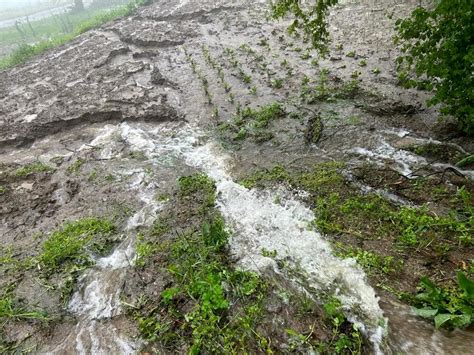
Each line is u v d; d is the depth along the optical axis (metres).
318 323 3.59
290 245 4.50
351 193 5.15
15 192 6.22
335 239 4.47
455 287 3.66
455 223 4.32
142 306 4.01
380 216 4.67
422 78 7.64
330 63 9.05
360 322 3.53
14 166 6.91
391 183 5.25
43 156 7.18
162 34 12.26
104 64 10.94
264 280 4.08
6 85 10.76
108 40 13.02
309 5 12.69
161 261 4.50
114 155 6.85
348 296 3.79
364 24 10.65
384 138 6.30
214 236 4.56
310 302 3.79
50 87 9.95
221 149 6.67
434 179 5.22
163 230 4.97
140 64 10.42
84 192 6.01
